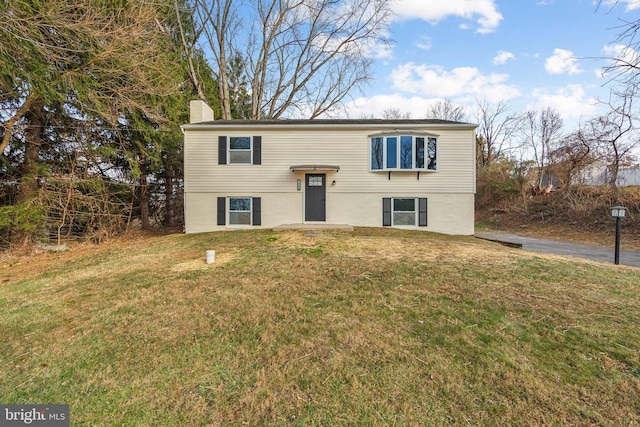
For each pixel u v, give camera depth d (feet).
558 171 56.54
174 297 13.47
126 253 25.30
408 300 12.26
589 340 9.08
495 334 9.54
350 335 9.64
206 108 41.45
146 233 41.93
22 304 13.51
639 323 10.12
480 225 59.62
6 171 31.14
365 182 37.55
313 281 14.88
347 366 8.07
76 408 6.93
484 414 6.41
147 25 27.66
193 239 30.17
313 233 29.53
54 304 13.32
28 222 28.25
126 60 26.16
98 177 35.29
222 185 37.70
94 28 23.44
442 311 11.19
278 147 37.60
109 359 8.80
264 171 37.70
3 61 19.77
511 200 65.57
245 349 9.04
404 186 37.27
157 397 7.17
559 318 10.52
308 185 37.88
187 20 53.42
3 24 18.65
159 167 43.52
